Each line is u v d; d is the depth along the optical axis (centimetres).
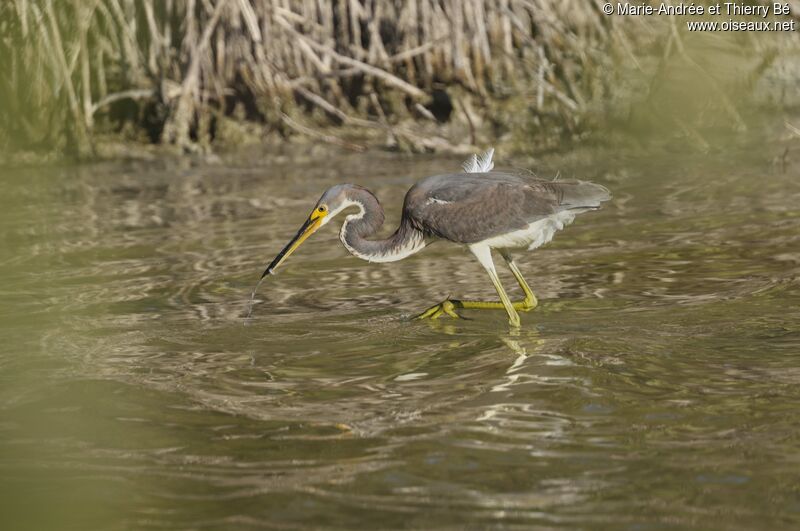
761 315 1161
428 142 2208
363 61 2398
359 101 2428
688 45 2438
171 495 788
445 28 2389
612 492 766
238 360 1095
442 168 2034
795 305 1188
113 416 948
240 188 1961
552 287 1329
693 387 962
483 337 1146
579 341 1104
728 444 839
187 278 1415
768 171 1922
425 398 968
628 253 1453
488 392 973
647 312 1195
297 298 1324
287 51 2358
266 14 2316
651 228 1578
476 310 1268
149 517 752
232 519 746
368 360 1086
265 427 913
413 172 2011
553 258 1459
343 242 1283
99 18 2339
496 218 1216
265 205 1819
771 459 809
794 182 1819
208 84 2316
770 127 2256
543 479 790
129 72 2347
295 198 1859
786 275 1301
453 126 2348
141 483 809
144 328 1205
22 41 2194
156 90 2328
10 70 2206
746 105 2380
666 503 746
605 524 720
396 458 838
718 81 2350
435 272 1445
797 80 2436
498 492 772
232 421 930
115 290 1363
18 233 1678
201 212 1786
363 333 1177
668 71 2317
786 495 752
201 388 1015
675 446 839
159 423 930
